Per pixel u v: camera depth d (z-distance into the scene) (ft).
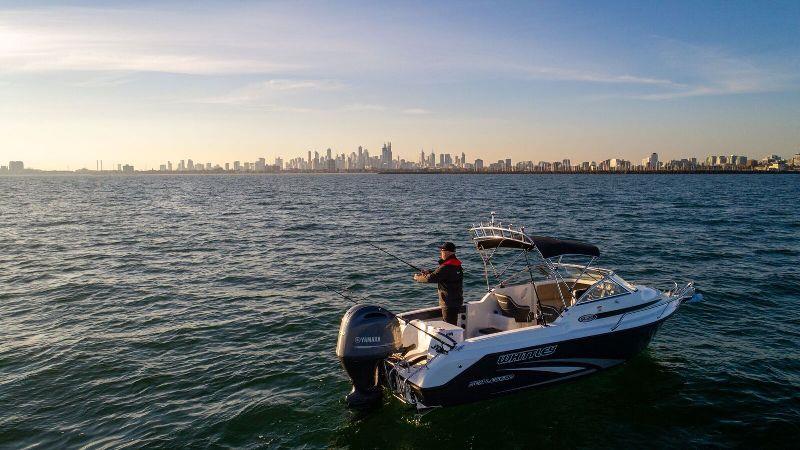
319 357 33.42
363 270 59.98
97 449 23.09
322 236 88.89
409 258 67.77
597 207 146.51
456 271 29.19
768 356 33.45
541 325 28.81
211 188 318.45
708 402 27.48
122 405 27.22
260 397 27.86
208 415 26.02
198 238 86.28
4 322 40.83
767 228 94.58
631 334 30.66
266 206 160.45
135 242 81.66
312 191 271.49
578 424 25.36
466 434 24.38
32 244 79.30
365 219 117.80
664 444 23.62
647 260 63.82
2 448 23.26
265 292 49.88
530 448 23.32
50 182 471.21
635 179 485.15
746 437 24.17
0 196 216.54
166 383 29.76
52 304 45.75
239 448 23.11
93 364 32.40
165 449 23.08
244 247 76.79
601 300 30.81
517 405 27.14
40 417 26.05
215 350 34.76
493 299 33.12
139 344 35.88
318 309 44.09
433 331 26.86
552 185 341.82
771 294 47.57
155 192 261.03
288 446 23.21
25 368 31.83
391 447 23.24
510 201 177.17
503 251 71.46
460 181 460.55
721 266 59.98
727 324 39.60
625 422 25.59
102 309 44.32
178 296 48.39
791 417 25.79
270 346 35.45
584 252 29.94
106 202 179.63
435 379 24.99
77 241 82.69
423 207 153.28
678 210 134.82
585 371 29.94
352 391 25.84
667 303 33.81
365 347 25.31
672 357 33.37
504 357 26.68
